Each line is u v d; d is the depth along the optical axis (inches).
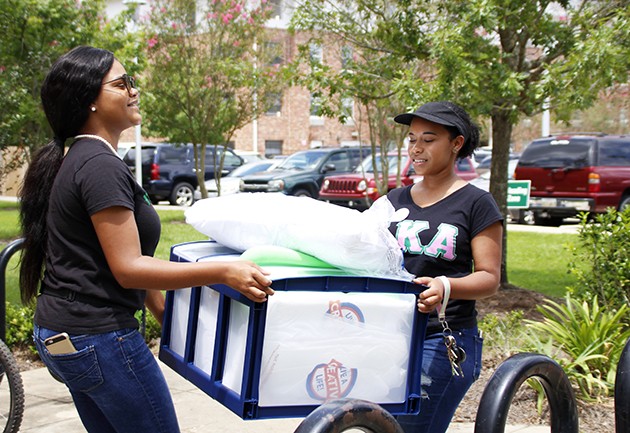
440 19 278.5
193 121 638.5
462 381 118.6
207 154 894.4
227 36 622.2
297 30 366.3
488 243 116.1
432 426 118.6
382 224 100.0
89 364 97.7
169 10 607.8
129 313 101.2
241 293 92.0
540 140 650.8
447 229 117.6
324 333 95.3
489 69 267.4
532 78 291.4
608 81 255.0
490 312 289.4
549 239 542.3
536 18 286.0
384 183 535.8
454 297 112.0
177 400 200.1
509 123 315.3
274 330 92.6
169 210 751.1
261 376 92.7
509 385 104.8
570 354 209.9
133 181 99.7
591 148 621.6
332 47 378.6
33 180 103.0
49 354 99.4
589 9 287.3
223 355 98.5
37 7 407.5
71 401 198.1
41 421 184.2
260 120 1421.0
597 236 245.9
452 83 257.1
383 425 88.7
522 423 187.8
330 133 1469.0
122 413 101.0
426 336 118.6
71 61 102.0
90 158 97.3
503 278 327.0
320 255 98.8
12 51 417.1
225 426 182.2
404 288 100.7
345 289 97.1
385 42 301.4
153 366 103.0
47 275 101.7
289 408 94.6
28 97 416.8
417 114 120.1
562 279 374.3
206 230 109.3
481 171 905.5
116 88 103.0
